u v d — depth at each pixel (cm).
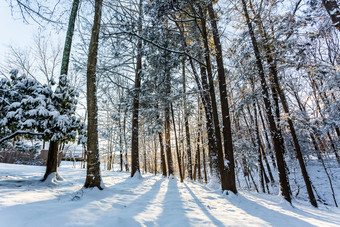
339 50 1212
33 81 599
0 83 573
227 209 461
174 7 675
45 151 1473
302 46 704
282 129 1299
